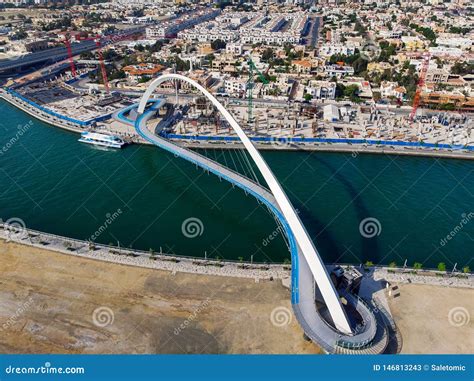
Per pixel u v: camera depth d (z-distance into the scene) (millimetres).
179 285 78500
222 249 94375
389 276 81750
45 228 102438
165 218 107312
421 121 171125
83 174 132875
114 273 81750
